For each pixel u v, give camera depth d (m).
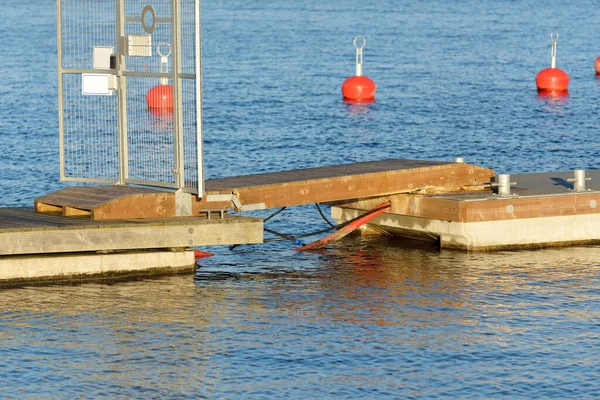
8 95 108.75
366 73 138.38
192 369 31.61
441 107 106.19
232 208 42.03
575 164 74.25
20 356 32.47
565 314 37.03
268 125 91.75
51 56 151.62
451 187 47.81
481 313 37.03
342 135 87.50
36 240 38.75
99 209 40.59
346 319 36.31
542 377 31.23
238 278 41.81
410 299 38.69
